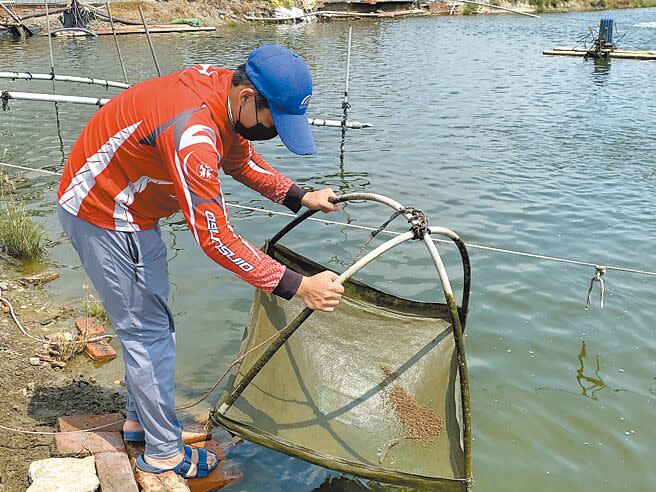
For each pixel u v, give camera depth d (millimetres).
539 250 6477
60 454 3266
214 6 35906
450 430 3307
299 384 3637
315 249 6410
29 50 22547
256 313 3799
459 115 12953
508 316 5227
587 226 7137
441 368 3590
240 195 8016
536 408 4195
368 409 3555
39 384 4027
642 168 9422
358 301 4000
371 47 25344
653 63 21312
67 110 12773
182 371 4406
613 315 5277
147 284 2887
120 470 3105
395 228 6980
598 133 11523
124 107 2662
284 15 36938
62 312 4996
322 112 13023
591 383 4457
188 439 3580
